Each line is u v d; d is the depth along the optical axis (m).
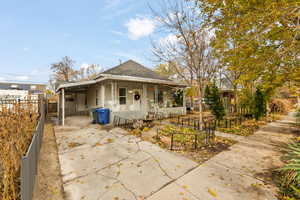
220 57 6.24
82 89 14.77
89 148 4.67
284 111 15.64
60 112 11.38
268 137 6.04
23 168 1.88
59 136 6.04
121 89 10.67
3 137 2.79
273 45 3.75
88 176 3.06
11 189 2.25
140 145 4.95
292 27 3.13
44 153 4.29
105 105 10.21
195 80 7.53
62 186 2.73
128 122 8.98
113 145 4.94
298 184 2.50
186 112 15.02
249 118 10.71
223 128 7.51
